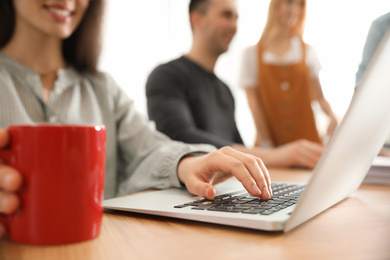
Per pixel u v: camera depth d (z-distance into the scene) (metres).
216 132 1.68
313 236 0.39
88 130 0.36
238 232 0.40
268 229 0.39
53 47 1.04
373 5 2.81
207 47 1.77
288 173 1.00
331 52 2.90
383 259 0.32
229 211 0.44
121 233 0.40
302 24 2.17
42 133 0.34
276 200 0.52
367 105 0.38
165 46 3.30
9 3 0.98
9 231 0.36
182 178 0.65
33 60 1.01
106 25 1.15
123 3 3.19
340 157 0.40
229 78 3.49
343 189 0.54
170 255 0.33
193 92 1.63
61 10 0.96
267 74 2.16
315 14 2.91
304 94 2.16
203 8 1.73
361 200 0.61
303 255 0.33
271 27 2.15
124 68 3.21
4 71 0.93
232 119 1.82
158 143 0.98
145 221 0.46
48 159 0.35
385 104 0.44
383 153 1.23
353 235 0.39
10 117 0.88
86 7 1.05
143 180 0.78
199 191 0.56
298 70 2.13
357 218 0.48
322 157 0.36
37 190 0.35
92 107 1.04
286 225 0.39
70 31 1.01
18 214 0.35
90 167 0.37
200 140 1.32
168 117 1.44
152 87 1.57
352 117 0.36
